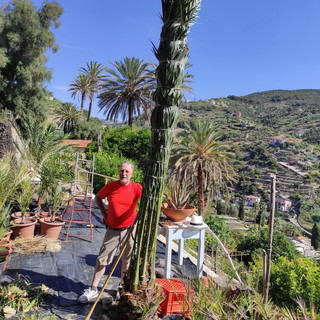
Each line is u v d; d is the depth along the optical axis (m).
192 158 13.97
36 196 6.08
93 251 4.30
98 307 2.75
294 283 6.06
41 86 21.94
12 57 20.41
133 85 24.16
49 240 4.30
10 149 6.42
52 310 2.63
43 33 20.20
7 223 3.63
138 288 2.41
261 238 14.97
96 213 6.66
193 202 15.97
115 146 18.83
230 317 2.35
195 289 2.87
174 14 2.25
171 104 2.33
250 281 3.56
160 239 5.56
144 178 2.43
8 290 2.77
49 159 5.90
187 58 2.35
